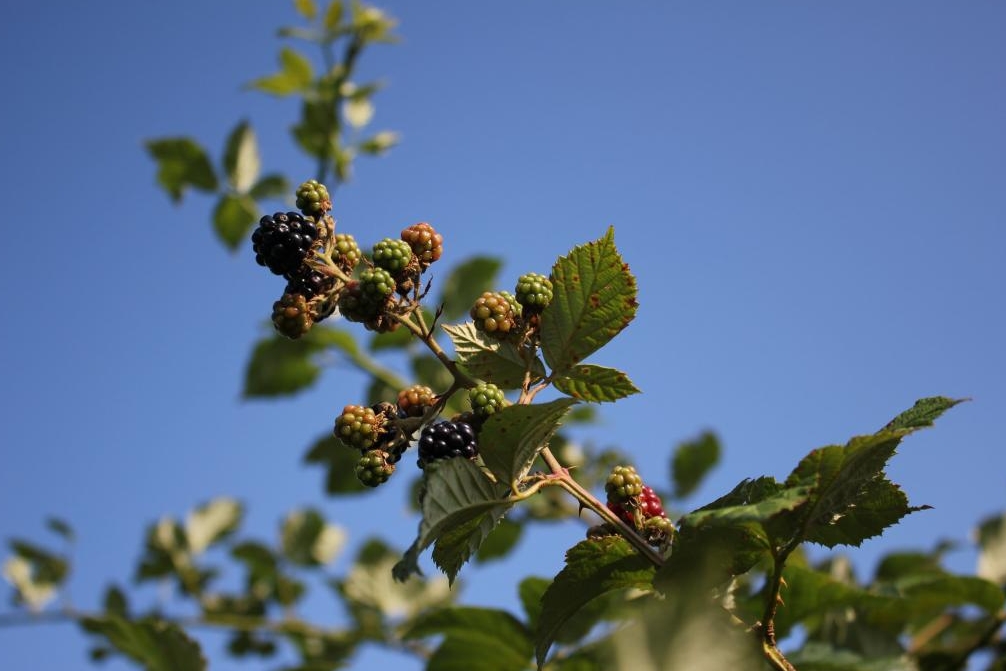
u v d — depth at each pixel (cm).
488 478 53
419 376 110
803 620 68
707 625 51
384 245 56
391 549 100
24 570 104
